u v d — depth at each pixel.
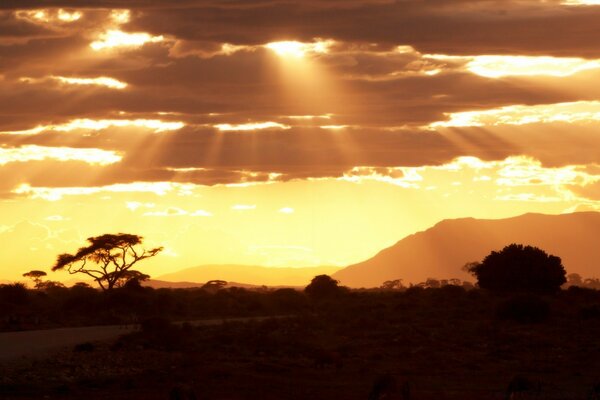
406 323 114.44
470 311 125.62
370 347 93.19
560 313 121.94
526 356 88.75
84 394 62.81
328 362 81.06
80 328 107.25
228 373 72.12
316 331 105.00
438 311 126.50
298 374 75.19
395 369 80.06
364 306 136.00
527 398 64.00
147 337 88.62
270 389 67.00
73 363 74.44
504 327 109.38
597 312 118.81
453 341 97.62
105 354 80.12
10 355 77.75
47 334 97.19
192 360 78.06
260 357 83.25
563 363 84.56
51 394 62.41
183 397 57.25
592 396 64.25
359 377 75.00
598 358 86.88
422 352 89.56
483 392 68.31
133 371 72.62
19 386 64.19
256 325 107.81
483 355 89.12
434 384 72.44
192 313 138.38
